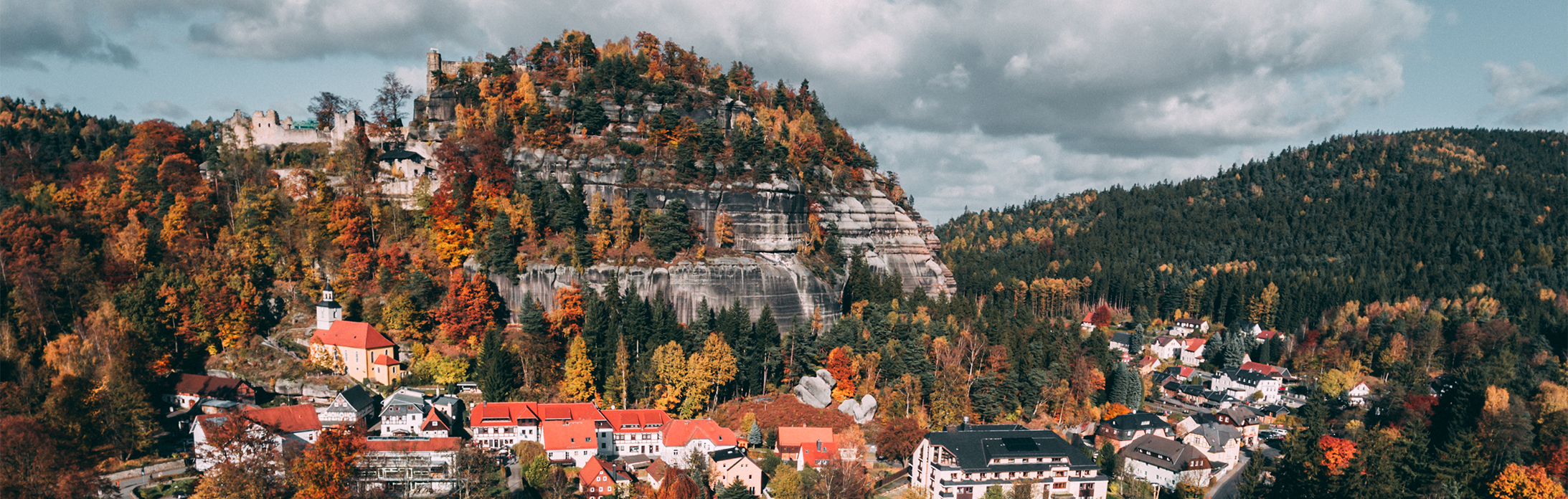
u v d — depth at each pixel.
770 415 139.38
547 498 113.50
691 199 174.25
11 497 100.75
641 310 151.62
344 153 184.00
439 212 163.75
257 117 190.38
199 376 141.00
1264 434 182.50
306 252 164.50
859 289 187.38
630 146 178.38
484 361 141.62
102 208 163.62
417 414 131.62
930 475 123.50
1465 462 130.00
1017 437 128.75
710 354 142.75
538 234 164.62
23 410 118.44
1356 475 121.25
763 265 173.88
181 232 161.88
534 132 176.62
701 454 125.12
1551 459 136.62
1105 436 155.12
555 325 149.12
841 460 122.75
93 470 108.44
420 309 153.88
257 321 153.75
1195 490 135.12
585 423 128.62
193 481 113.44
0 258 141.88
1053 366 165.50
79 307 144.12
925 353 154.62
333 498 102.94
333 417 132.62
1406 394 177.75
